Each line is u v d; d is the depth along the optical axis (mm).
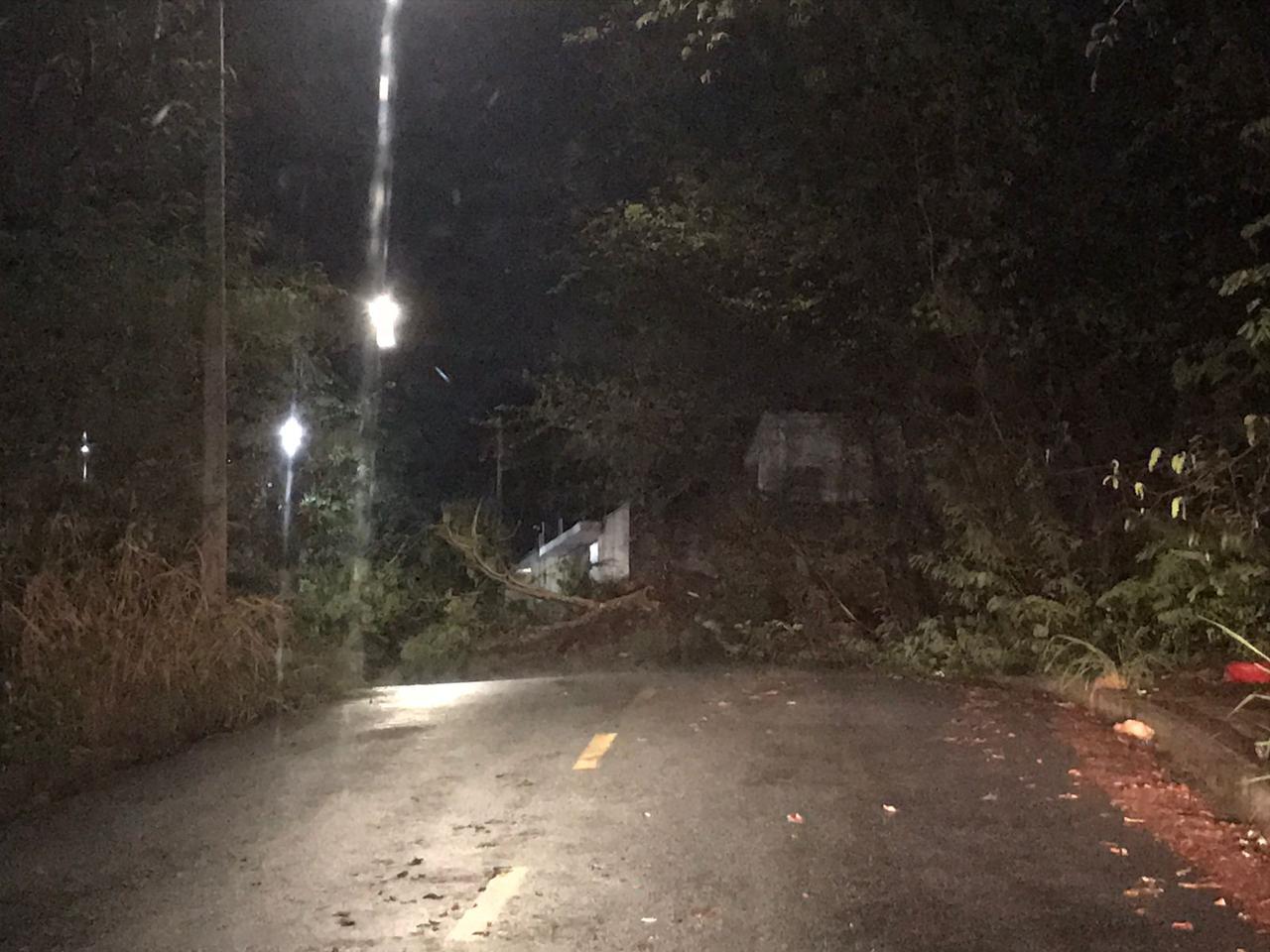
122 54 13406
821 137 17562
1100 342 16219
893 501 20000
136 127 13789
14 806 9445
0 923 6371
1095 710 11711
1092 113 15375
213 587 14039
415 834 7695
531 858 7082
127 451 14469
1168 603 13156
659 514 26000
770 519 20203
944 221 16719
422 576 24875
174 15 13922
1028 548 15508
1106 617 14141
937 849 7074
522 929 5957
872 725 11000
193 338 15141
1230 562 12570
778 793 8406
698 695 13273
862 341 19141
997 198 15891
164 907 6516
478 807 8289
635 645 20578
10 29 12578
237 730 12555
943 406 18594
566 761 9703
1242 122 13484
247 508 19094
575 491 35312
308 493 22422
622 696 13391
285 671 14445
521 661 21562
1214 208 14898
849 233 17703
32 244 12609
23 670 11492
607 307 24438
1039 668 14305
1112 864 6773
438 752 10383
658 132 20672
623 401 25203
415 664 21453
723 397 23688
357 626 21609
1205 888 6375
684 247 20719
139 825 8352
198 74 14109
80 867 7379
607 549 35125
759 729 10883
